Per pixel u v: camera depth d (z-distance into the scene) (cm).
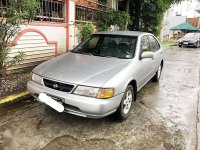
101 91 331
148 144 333
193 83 694
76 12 837
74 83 338
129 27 1260
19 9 435
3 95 449
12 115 400
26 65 614
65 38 760
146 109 462
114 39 494
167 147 328
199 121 417
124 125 385
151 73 566
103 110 330
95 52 476
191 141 346
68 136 342
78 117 401
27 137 333
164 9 1317
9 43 519
